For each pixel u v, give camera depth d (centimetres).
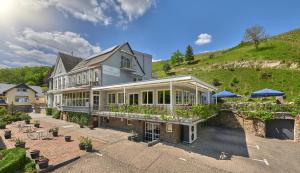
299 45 5981
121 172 948
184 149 1349
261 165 1112
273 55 5506
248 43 8162
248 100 3406
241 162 1144
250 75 4819
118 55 2566
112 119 2116
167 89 1736
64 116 2709
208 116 1688
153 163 1070
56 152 1195
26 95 4450
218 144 1534
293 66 4584
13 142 1424
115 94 2272
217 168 1031
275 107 1969
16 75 7100
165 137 1552
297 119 1792
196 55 10181
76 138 1575
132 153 1221
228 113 2248
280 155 1319
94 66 2405
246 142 1642
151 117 1505
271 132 1948
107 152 1225
